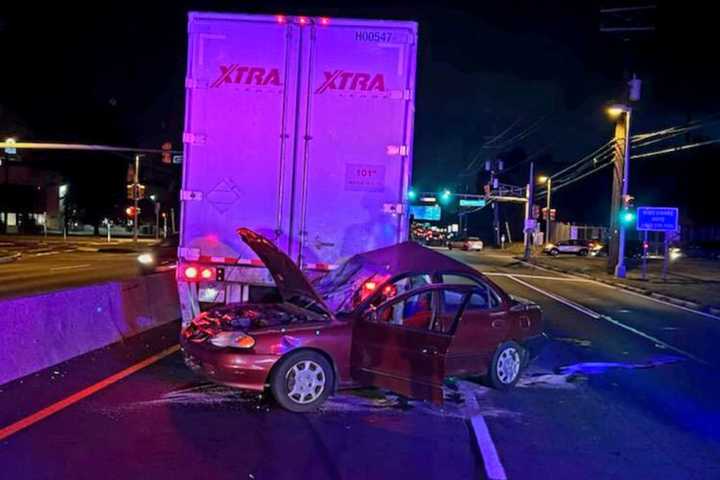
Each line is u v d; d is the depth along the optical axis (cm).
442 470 538
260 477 507
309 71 878
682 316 1780
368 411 699
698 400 802
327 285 800
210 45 879
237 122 882
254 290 915
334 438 607
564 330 1395
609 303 2061
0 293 1755
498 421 684
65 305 895
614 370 974
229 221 888
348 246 880
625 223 3347
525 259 5069
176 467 521
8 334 766
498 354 801
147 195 8688
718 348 1220
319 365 688
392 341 677
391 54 876
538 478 530
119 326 1045
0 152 5825
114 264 3058
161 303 1242
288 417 666
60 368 831
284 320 731
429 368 645
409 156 877
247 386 675
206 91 880
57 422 622
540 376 916
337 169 878
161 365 870
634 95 3312
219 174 885
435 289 755
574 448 608
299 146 880
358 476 517
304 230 880
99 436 587
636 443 629
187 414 663
